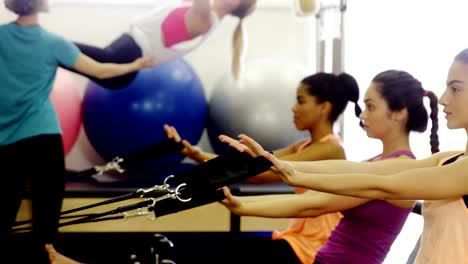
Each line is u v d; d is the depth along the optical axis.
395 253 3.83
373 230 2.35
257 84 4.62
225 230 4.42
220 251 2.59
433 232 1.82
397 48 4.53
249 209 2.31
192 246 4.40
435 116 2.34
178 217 4.41
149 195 2.07
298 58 5.47
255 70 4.68
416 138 4.12
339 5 4.34
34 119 3.80
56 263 3.71
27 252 3.73
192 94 4.69
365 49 4.72
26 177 4.11
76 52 3.98
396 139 2.36
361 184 1.71
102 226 4.41
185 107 4.65
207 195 1.83
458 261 1.76
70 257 4.26
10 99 3.76
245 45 4.58
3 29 3.83
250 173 1.77
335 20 4.44
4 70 3.79
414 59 4.38
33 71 3.83
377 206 2.33
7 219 3.78
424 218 1.89
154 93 4.59
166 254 1.84
